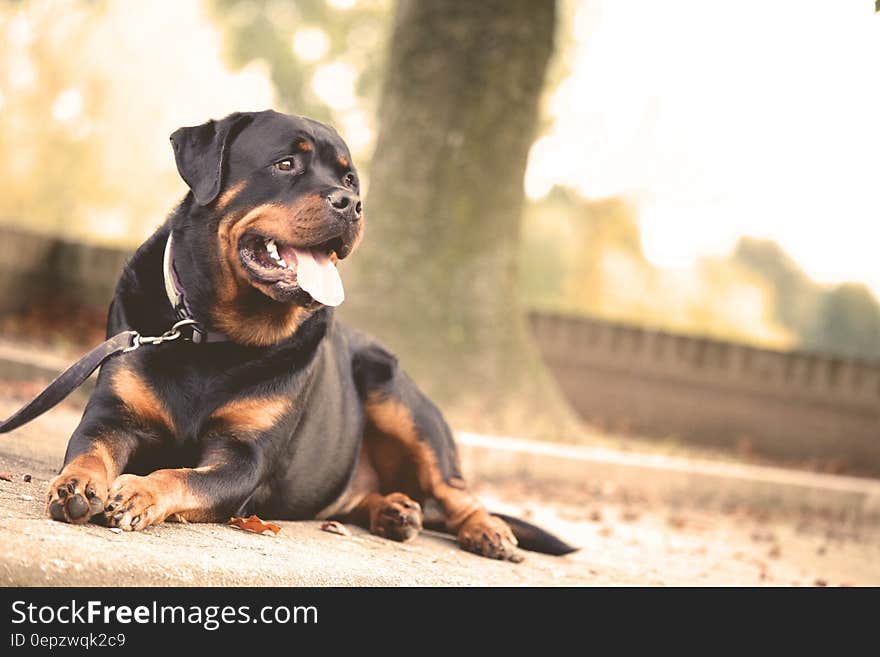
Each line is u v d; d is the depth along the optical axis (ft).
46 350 40.78
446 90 40.68
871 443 50.37
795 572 24.45
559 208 105.29
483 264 40.24
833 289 119.55
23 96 89.76
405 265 39.75
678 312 108.78
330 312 17.90
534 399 39.99
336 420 18.72
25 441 20.90
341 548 16.63
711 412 50.49
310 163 16.39
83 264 49.16
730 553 26.14
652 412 50.47
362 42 85.10
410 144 40.83
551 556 20.67
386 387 20.01
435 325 39.19
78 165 92.84
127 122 94.58
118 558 12.07
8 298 47.60
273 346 16.58
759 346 50.39
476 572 17.10
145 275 16.76
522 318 41.22
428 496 20.58
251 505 17.10
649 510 32.81
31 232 48.14
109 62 92.43
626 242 104.99
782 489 36.83
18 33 88.74
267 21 87.20
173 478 14.70
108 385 15.90
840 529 34.99
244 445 16.20
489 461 33.40
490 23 40.81
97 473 14.08
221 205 16.21
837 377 50.37
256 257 16.25
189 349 16.21
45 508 13.61
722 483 36.11
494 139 40.73
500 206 40.83
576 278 103.35
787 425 50.47
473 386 38.75
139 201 97.09
